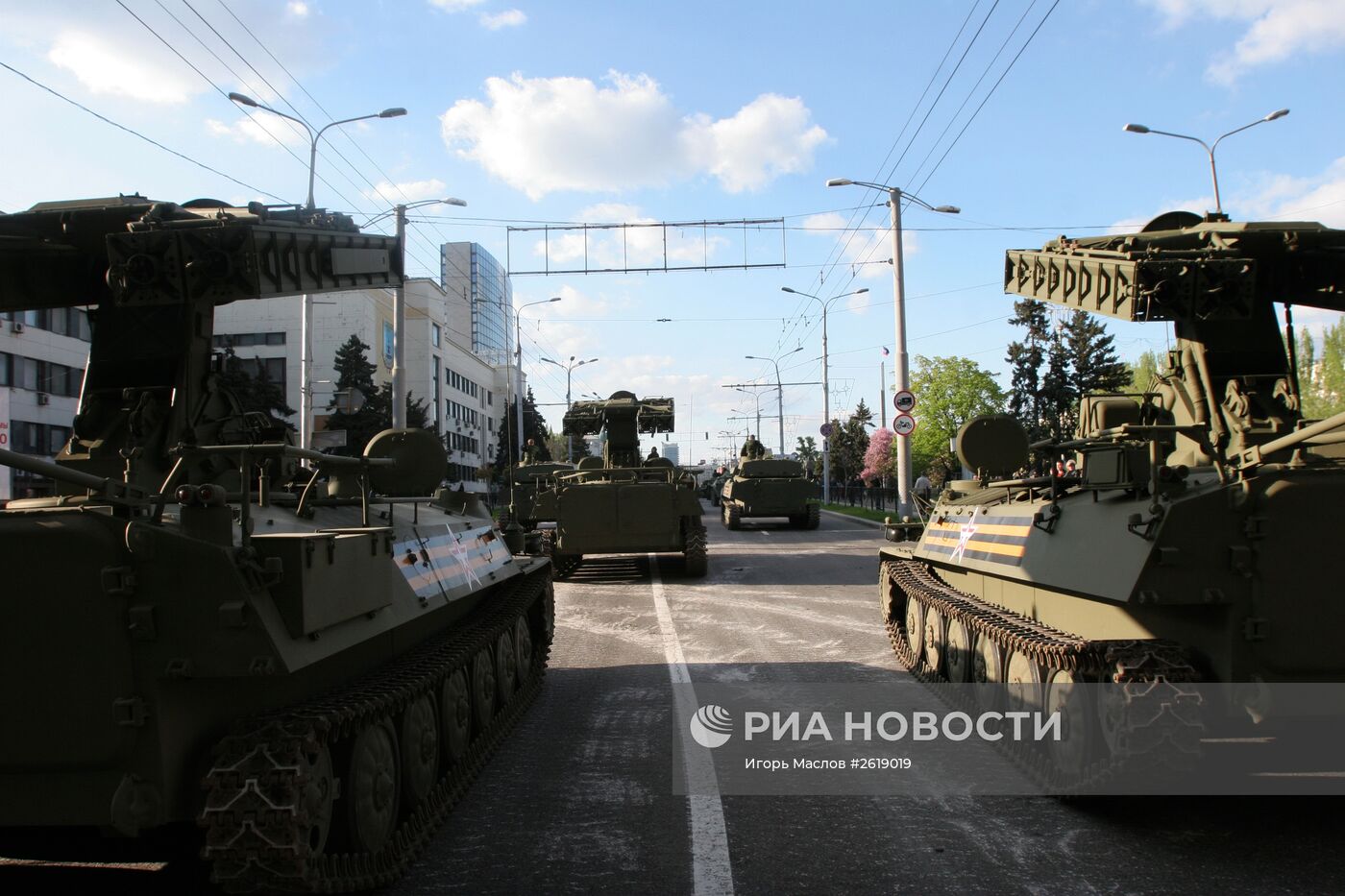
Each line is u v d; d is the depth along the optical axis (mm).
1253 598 5246
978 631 8008
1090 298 7203
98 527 4148
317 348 52125
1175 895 4809
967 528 9281
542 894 5000
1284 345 7340
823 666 10797
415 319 60969
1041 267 7910
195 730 4469
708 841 5723
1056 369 40844
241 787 4195
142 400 5602
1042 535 7105
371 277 7152
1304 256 7004
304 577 4469
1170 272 6484
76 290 6340
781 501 33719
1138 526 5535
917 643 10328
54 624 4129
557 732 8336
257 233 5605
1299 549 5203
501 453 76938
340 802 4969
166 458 5621
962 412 48938
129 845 5629
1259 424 6492
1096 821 5949
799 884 5086
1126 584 5434
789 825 6000
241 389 19766
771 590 17547
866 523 37094
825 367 49125
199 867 5285
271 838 4176
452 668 6582
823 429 49875
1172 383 7207
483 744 7426
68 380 39594
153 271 5570
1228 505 5277
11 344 36344
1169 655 5461
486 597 9234
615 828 5984
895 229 28234
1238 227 7004
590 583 19250
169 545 4180
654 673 10664
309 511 5930
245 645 4199
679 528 19484
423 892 5039
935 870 5234
